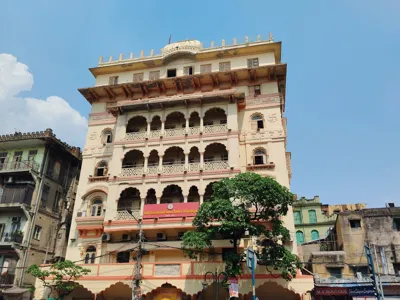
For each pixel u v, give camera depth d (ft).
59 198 118.01
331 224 150.20
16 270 97.14
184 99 97.81
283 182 89.20
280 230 70.85
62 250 111.14
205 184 89.40
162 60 112.06
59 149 119.24
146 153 96.27
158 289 78.13
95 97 112.37
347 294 80.74
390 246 97.30
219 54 108.68
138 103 99.96
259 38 110.01
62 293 82.64
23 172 109.19
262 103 100.27
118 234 90.68
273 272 73.56
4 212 107.55
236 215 67.00
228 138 93.04
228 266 66.90
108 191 93.30
